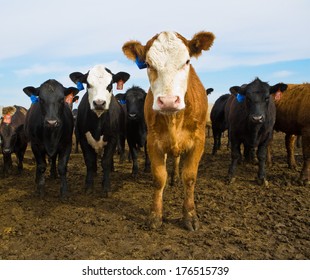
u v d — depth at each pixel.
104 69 6.68
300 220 5.26
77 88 6.77
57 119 5.89
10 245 4.52
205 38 4.56
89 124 6.58
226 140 16.75
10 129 8.49
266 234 4.77
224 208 5.85
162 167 4.95
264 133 7.02
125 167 9.56
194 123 4.79
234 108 7.46
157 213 5.01
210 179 7.75
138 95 8.33
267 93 6.85
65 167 6.48
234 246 4.42
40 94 6.06
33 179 8.28
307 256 4.16
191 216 4.95
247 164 9.24
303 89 7.83
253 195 6.53
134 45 4.66
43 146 6.36
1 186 7.55
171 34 4.27
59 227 5.06
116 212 5.66
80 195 6.71
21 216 5.56
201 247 4.37
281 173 8.24
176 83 4.07
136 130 8.19
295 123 7.83
